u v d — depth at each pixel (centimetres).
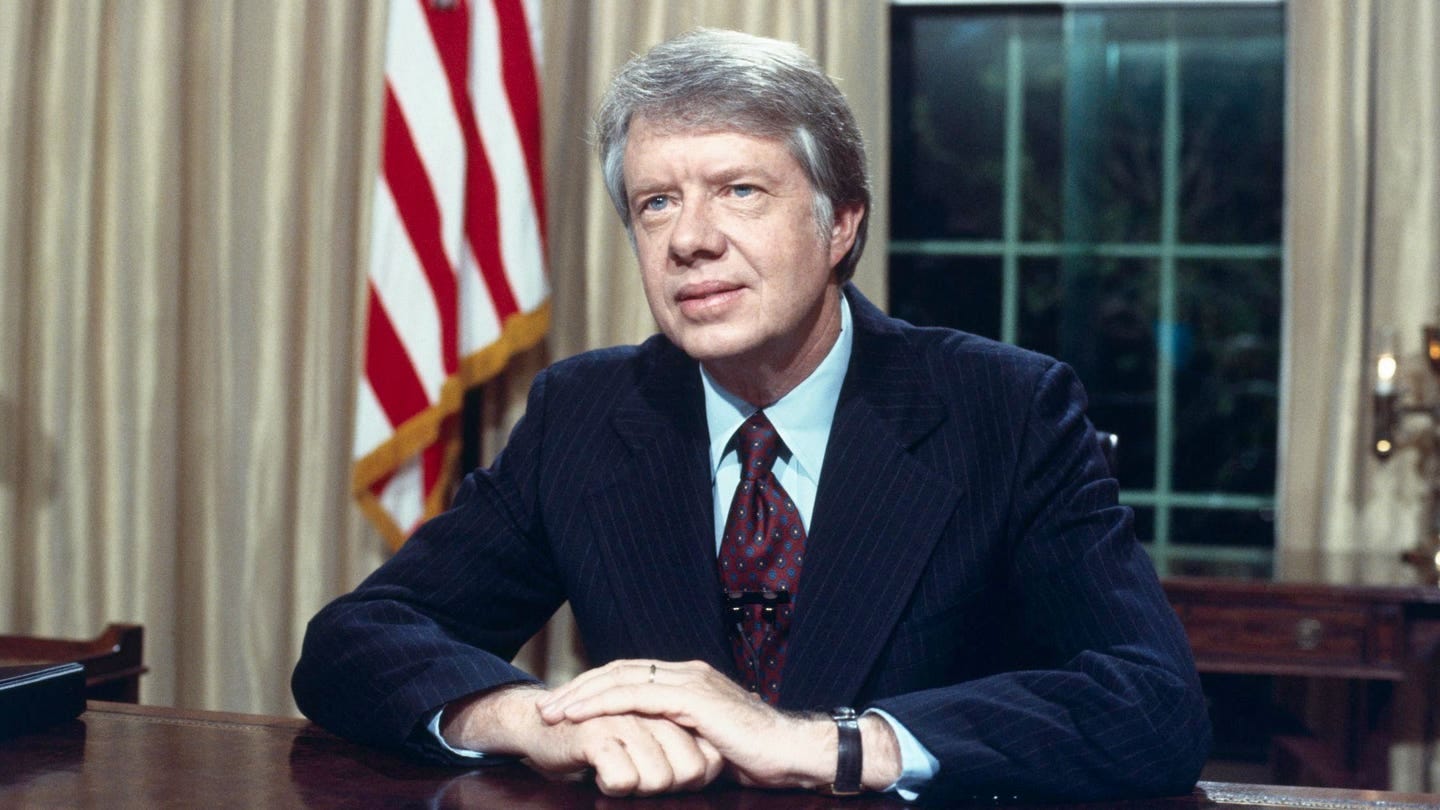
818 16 331
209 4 346
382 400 314
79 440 345
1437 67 318
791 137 125
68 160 342
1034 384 138
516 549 145
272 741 115
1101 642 123
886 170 333
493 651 145
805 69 128
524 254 317
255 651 343
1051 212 379
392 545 321
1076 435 136
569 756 104
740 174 124
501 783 104
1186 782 107
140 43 341
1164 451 377
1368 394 323
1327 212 323
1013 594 136
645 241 129
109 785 99
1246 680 319
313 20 342
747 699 108
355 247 345
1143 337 377
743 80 124
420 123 315
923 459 135
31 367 346
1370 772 271
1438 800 104
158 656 343
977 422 136
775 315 126
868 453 134
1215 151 372
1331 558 308
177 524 349
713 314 126
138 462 344
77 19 342
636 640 133
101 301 347
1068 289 378
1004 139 379
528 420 150
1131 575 127
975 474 133
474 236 319
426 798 99
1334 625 269
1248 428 373
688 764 102
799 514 137
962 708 107
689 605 132
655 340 152
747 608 134
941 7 379
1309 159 324
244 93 342
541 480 144
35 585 347
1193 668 118
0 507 341
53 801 94
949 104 380
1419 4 319
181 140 346
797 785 104
